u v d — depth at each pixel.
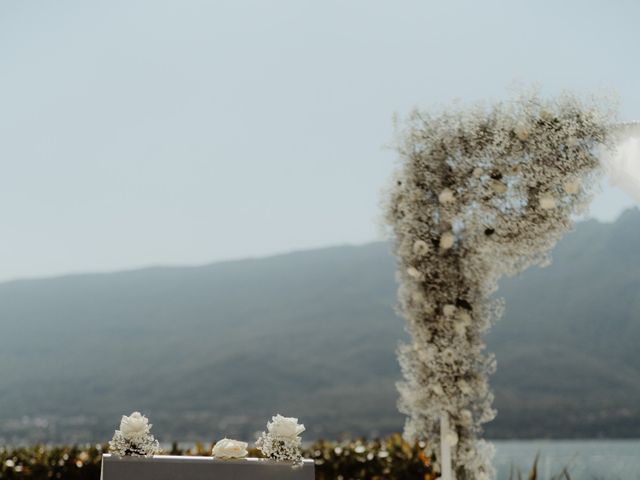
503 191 4.88
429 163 5.03
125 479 4.25
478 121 5.00
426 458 7.02
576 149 4.85
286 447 4.43
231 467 4.33
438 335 5.05
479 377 5.04
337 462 7.27
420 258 5.06
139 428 4.37
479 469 5.02
